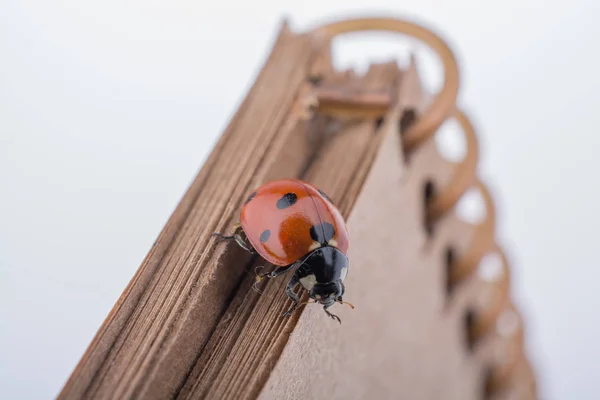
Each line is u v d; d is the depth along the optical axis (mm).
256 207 59
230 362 55
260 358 55
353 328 63
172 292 56
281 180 61
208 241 58
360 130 66
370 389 66
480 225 80
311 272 59
